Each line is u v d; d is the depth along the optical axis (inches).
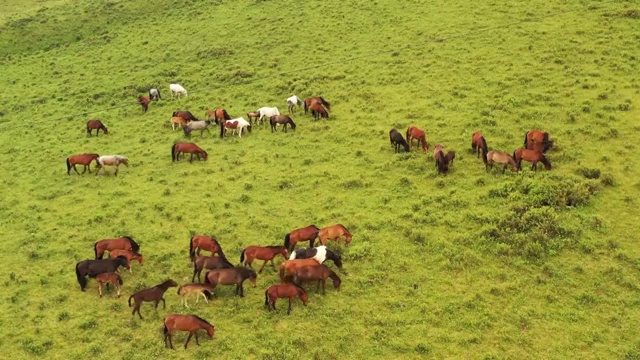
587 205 817.5
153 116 1386.6
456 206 851.4
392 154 1044.5
